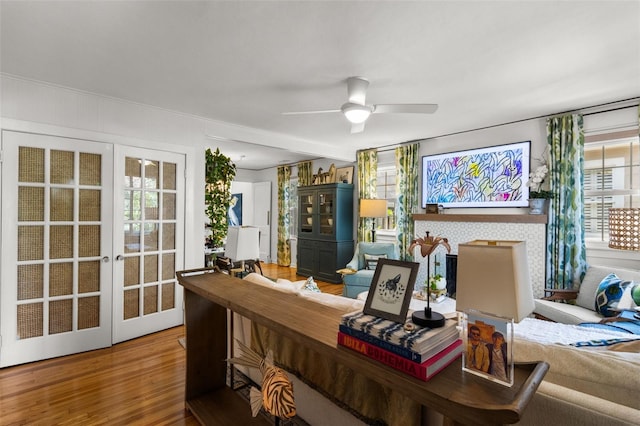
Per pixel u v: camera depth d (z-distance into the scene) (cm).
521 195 402
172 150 371
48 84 291
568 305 323
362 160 591
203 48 229
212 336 226
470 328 94
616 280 291
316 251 639
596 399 92
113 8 183
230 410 204
